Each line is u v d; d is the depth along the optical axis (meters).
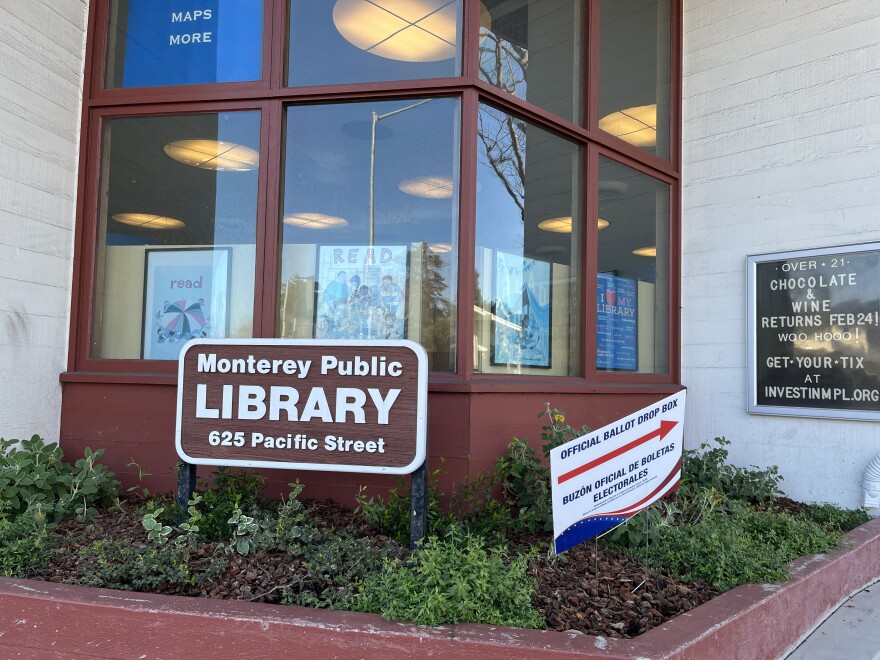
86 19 5.21
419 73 4.82
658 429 3.45
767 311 5.85
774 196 5.91
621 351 5.88
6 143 4.52
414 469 3.51
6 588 2.94
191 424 3.78
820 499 5.55
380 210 4.82
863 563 4.34
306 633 2.66
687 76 6.53
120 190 5.18
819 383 5.54
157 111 5.07
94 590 2.96
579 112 5.59
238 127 5.00
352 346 3.62
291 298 4.88
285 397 3.68
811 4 5.78
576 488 3.14
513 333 4.96
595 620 2.96
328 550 3.32
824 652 3.41
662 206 6.43
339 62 4.92
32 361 4.71
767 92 6.00
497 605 2.91
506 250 4.94
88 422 4.89
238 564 3.32
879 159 5.35
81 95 5.17
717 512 4.49
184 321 5.04
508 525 4.02
